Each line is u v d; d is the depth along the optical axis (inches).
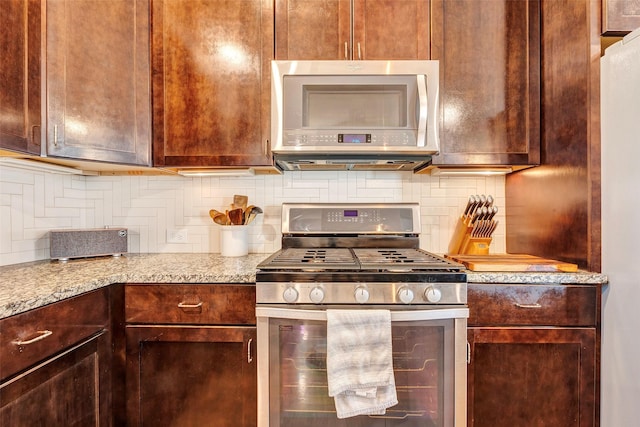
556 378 50.3
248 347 50.3
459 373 47.3
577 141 52.6
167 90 61.2
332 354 44.4
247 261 63.3
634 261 44.9
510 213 71.8
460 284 47.4
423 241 73.7
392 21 59.8
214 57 60.8
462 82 60.2
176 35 61.0
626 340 46.0
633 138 44.9
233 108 60.7
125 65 58.3
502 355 50.5
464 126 60.3
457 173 69.0
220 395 51.0
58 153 50.7
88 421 46.0
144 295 51.0
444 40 60.1
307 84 57.1
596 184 50.2
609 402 48.2
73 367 43.5
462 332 47.4
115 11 57.1
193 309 50.8
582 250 51.7
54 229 66.1
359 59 59.4
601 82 49.6
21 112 45.6
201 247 74.9
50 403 39.9
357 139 56.9
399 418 48.3
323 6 59.9
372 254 58.9
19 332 36.1
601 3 50.2
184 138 61.2
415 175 74.0
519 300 50.2
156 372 51.4
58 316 41.1
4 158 51.3
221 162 60.9
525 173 66.1
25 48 46.1
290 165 68.4
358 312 45.4
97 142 55.0
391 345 45.5
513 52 60.2
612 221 48.1
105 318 49.4
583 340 49.8
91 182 74.5
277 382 48.2
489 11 60.3
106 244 67.8
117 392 50.9
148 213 74.7
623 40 46.2
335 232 68.3
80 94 53.1
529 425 50.4
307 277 47.6
